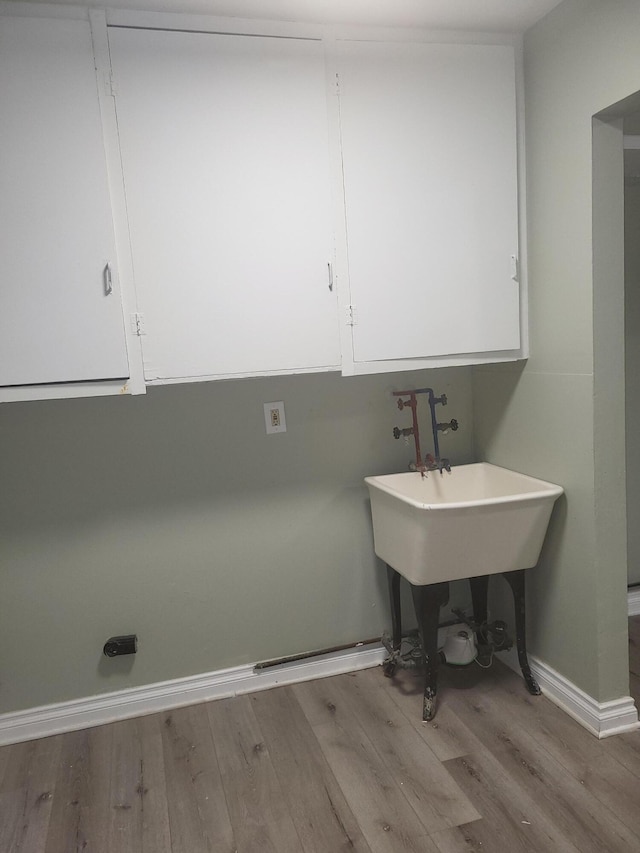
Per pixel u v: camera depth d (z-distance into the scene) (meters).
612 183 1.86
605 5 1.71
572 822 1.65
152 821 1.75
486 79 2.04
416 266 2.05
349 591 2.51
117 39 1.74
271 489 2.38
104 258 1.79
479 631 2.38
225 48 1.82
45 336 1.78
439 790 1.80
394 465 2.52
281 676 2.44
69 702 2.24
